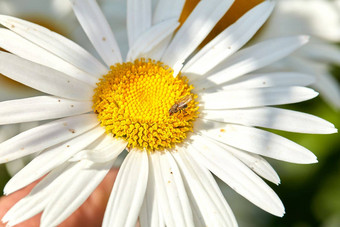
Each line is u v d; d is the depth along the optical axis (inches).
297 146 5.4
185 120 5.5
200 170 5.4
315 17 6.9
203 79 5.7
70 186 5.1
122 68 5.6
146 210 5.2
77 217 6.5
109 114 5.4
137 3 5.8
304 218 7.0
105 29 5.7
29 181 5.0
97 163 5.2
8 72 5.1
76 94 5.4
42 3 6.4
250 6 6.6
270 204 5.2
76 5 5.6
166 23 5.6
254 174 5.3
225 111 5.6
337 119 6.9
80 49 5.5
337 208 6.9
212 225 5.2
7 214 4.9
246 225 7.0
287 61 6.8
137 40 5.6
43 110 5.2
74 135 5.3
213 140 5.5
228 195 7.1
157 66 5.6
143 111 5.4
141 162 5.3
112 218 5.0
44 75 5.2
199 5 5.8
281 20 6.9
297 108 7.0
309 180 6.9
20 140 5.1
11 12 6.4
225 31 5.7
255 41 6.9
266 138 5.4
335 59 6.8
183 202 5.2
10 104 5.1
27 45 5.3
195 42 5.7
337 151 6.9
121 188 5.1
